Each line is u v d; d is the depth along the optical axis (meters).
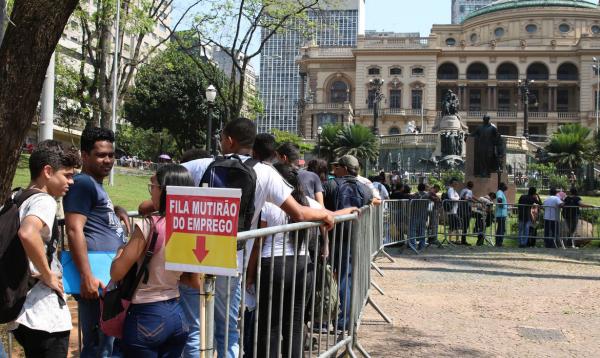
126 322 3.66
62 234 4.93
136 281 3.61
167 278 3.66
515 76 82.50
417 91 80.88
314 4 25.19
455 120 46.50
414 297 8.85
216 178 4.26
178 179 3.71
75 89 29.53
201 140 52.19
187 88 49.22
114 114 23.09
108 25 22.47
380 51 81.00
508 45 85.94
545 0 85.88
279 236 4.70
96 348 4.61
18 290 3.78
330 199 7.52
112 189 23.31
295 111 114.81
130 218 5.46
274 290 4.71
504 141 23.47
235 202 3.08
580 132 46.03
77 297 4.63
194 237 3.15
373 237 9.27
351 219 5.23
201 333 3.28
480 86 83.00
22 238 3.72
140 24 22.39
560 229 15.68
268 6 24.58
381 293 8.95
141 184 28.20
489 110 81.62
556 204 15.72
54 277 3.90
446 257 13.36
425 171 44.41
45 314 3.93
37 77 5.29
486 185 22.88
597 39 78.94
